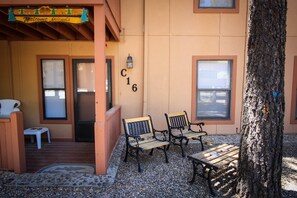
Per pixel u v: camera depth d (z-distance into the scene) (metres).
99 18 3.15
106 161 3.52
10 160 3.39
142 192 2.94
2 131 3.35
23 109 5.54
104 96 3.31
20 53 5.41
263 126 2.50
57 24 4.09
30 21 3.06
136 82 5.59
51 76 5.52
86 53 5.42
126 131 3.98
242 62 5.61
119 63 5.54
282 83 2.50
